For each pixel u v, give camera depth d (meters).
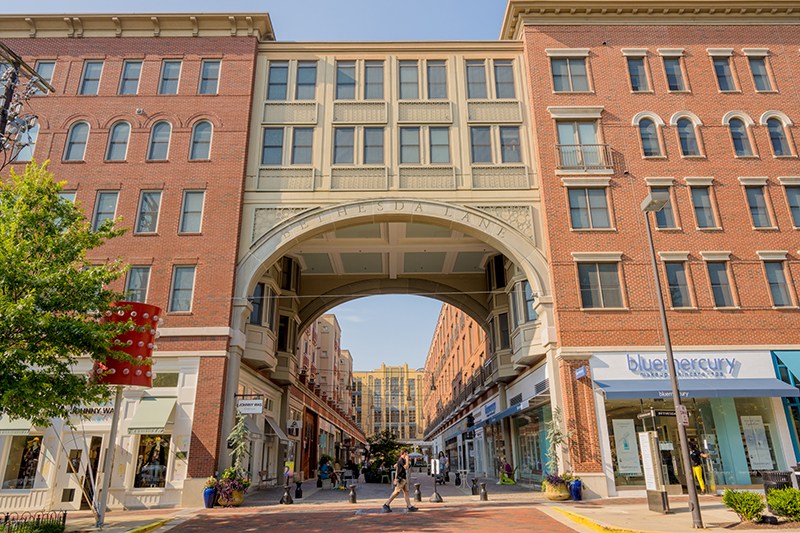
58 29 23.52
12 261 11.45
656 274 13.86
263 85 23.36
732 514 12.92
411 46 23.94
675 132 22.22
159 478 17.78
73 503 17.30
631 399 18.25
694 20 23.89
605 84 22.84
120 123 22.41
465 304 31.17
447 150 22.53
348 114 22.92
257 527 12.76
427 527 12.15
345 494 21.95
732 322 19.67
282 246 20.98
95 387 12.95
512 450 27.16
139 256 20.36
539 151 21.86
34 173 13.25
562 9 23.56
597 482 17.67
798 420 18.86
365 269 30.30
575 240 20.72
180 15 23.31
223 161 21.80
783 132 22.53
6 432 17.36
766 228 20.89
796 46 23.69
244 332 20.69
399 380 114.31
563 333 19.42
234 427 18.75
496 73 23.72
